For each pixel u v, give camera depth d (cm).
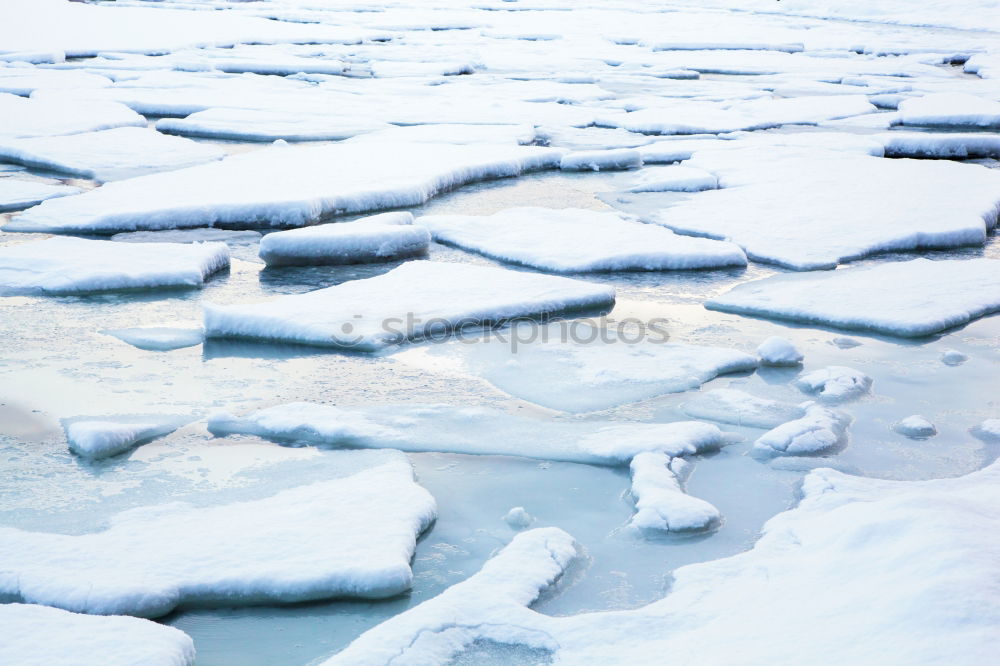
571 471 381
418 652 254
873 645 222
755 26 2677
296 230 690
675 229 763
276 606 292
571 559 313
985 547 255
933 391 459
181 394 453
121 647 251
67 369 481
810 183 889
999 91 1532
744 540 327
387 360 498
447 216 777
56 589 284
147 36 2058
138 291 612
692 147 1073
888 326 539
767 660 228
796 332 548
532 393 455
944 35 2481
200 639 277
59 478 368
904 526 279
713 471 379
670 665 236
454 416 426
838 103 1408
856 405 443
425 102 1370
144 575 292
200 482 364
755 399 447
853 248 695
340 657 252
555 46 2202
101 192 816
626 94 1526
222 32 2208
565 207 843
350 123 1188
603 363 492
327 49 2012
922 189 862
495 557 308
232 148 1076
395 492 348
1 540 312
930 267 642
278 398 451
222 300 601
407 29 2547
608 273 664
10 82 1413
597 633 261
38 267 631
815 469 370
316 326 523
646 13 3092
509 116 1266
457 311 547
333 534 318
